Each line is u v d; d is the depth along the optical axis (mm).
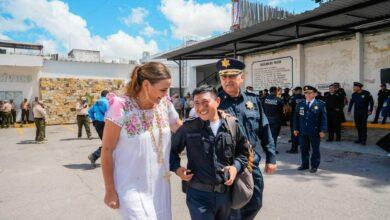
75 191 5871
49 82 23047
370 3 8625
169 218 2426
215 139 2701
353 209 4605
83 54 26688
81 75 24312
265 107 9062
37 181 6680
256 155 3211
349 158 8219
